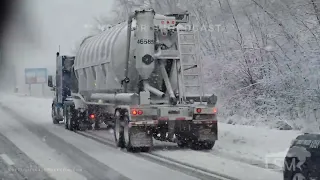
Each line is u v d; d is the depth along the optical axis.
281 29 16.08
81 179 8.07
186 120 11.85
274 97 15.54
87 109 16.62
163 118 11.65
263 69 16.55
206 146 12.05
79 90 17.67
